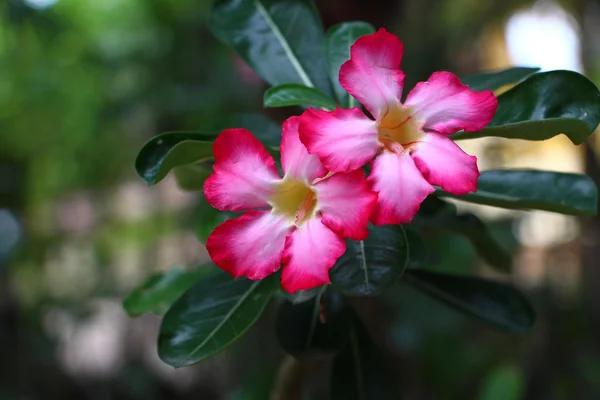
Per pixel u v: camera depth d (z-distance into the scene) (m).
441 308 0.90
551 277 0.99
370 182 0.31
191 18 1.02
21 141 1.26
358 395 0.40
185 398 1.10
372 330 0.85
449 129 0.32
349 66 0.32
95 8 1.15
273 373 0.81
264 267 0.32
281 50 0.41
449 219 0.40
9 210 1.25
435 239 0.82
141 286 0.42
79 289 1.20
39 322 1.09
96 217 1.25
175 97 0.98
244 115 0.40
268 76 0.41
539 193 0.37
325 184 0.32
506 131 0.34
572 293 0.96
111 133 1.17
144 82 1.03
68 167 1.26
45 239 1.22
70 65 1.14
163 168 0.34
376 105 0.32
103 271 1.19
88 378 1.12
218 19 0.42
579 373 0.88
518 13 1.00
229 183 0.32
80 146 1.22
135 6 1.10
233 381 1.01
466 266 0.89
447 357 0.97
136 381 1.10
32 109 1.21
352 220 0.31
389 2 0.70
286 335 0.37
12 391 1.00
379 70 0.32
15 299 1.15
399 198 0.31
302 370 0.43
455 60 1.01
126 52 1.04
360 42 0.32
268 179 0.32
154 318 1.20
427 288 0.41
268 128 0.40
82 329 1.16
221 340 0.35
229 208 0.33
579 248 1.00
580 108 0.34
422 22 0.94
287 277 0.32
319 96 0.36
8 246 1.17
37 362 1.06
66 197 1.31
